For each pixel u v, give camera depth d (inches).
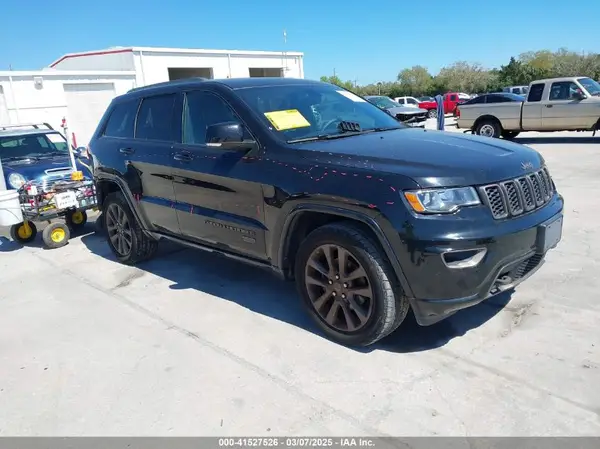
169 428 105.9
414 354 128.0
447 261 112.3
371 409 107.8
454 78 2763.3
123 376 126.6
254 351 134.5
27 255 244.7
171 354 135.6
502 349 127.2
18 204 251.8
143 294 179.8
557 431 97.7
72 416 112.0
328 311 136.8
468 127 603.2
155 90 192.2
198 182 163.6
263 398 113.9
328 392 114.7
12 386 125.6
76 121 754.8
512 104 560.7
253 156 145.5
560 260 183.8
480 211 114.2
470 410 105.3
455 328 139.4
